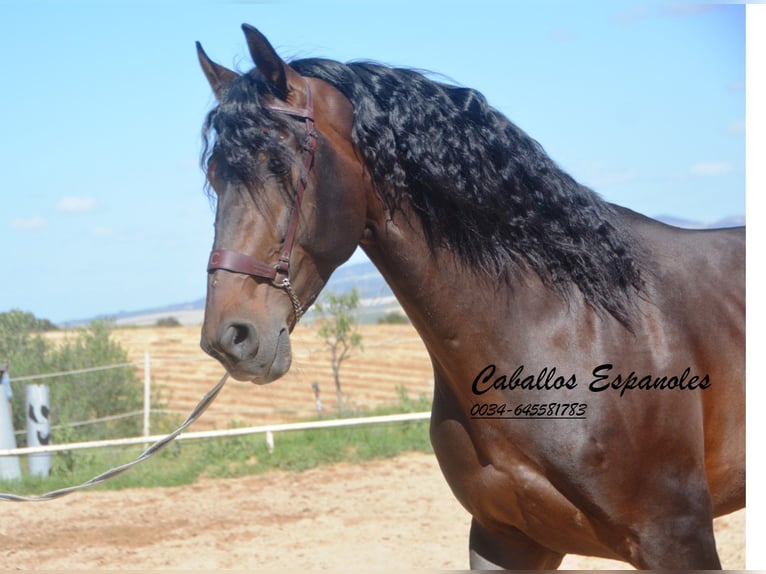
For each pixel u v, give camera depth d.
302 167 2.74
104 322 14.32
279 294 2.71
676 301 3.05
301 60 3.02
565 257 2.96
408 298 3.00
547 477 2.90
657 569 2.86
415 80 3.00
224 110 2.76
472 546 3.28
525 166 3.03
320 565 5.92
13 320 14.23
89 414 12.55
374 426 10.23
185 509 7.66
